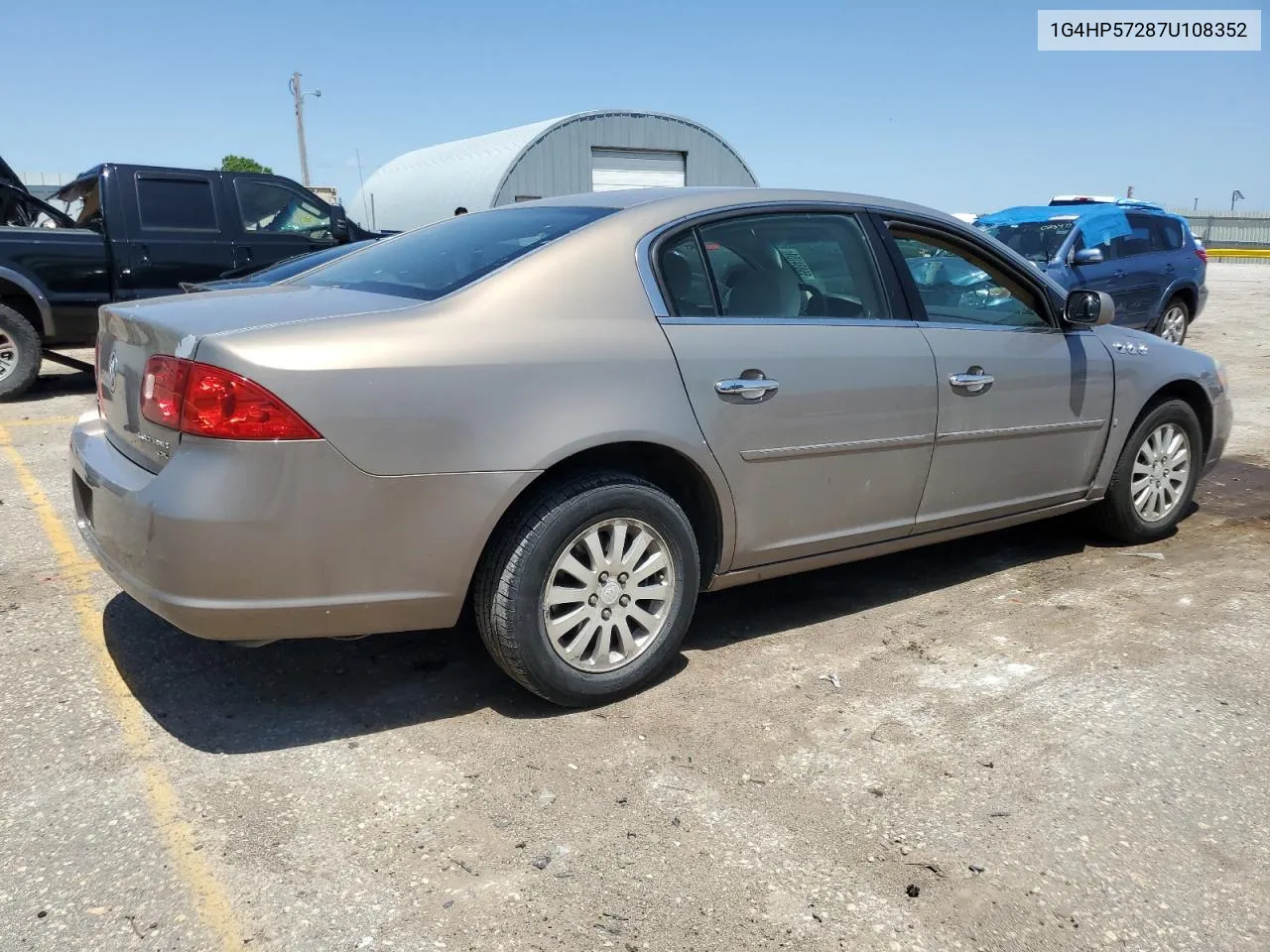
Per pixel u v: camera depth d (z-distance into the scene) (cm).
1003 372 412
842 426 363
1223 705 331
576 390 304
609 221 337
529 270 314
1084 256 1155
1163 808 273
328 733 309
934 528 408
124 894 234
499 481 292
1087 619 403
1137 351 473
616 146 2489
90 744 299
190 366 271
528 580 303
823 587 440
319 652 366
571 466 317
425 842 255
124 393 309
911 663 362
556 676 314
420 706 327
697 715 322
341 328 281
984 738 309
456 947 219
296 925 225
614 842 256
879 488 381
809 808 271
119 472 297
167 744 300
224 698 330
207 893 234
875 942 222
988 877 244
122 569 293
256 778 282
